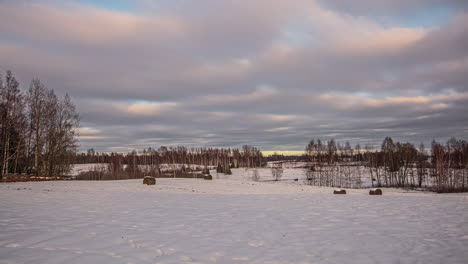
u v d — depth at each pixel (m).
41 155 47.31
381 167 85.62
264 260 7.12
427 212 14.79
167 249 7.81
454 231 10.30
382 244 8.62
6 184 29.34
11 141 43.09
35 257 6.78
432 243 8.70
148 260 6.85
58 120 49.78
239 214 13.83
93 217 12.03
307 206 17.09
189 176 65.06
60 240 8.31
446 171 56.91
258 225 11.24
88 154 126.38
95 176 55.72
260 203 18.50
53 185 29.44
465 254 7.62
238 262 6.94
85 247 7.73
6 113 39.75
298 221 12.15
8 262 6.39
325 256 7.48
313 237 9.42
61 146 49.12
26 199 17.27
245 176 90.19
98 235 9.01
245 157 149.00
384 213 14.45
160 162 133.00
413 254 7.65
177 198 20.66
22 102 42.31
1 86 39.34
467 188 49.72
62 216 12.08
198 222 11.64
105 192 23.44
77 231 9.43
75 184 32.25
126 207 15.34
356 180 75.25
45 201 16.70
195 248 7.98
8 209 13.60
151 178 34.47
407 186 58.41
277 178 81.56
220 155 149.38
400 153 73.62
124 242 8.34
